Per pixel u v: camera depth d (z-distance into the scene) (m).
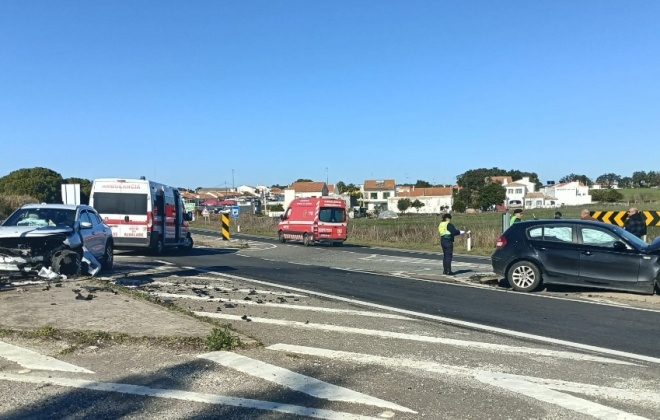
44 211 14.83
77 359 7.00
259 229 50.25
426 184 150.75
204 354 7.26
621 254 12.70
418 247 29.75
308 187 119.75
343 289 13.50
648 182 140.12
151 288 12.48
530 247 13.40
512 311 10.85
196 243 30.91
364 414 5.40
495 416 5.39
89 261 14.03
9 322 8.44
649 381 6.49
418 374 6.64
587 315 10.49
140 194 21.52
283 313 10.07
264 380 6.34
